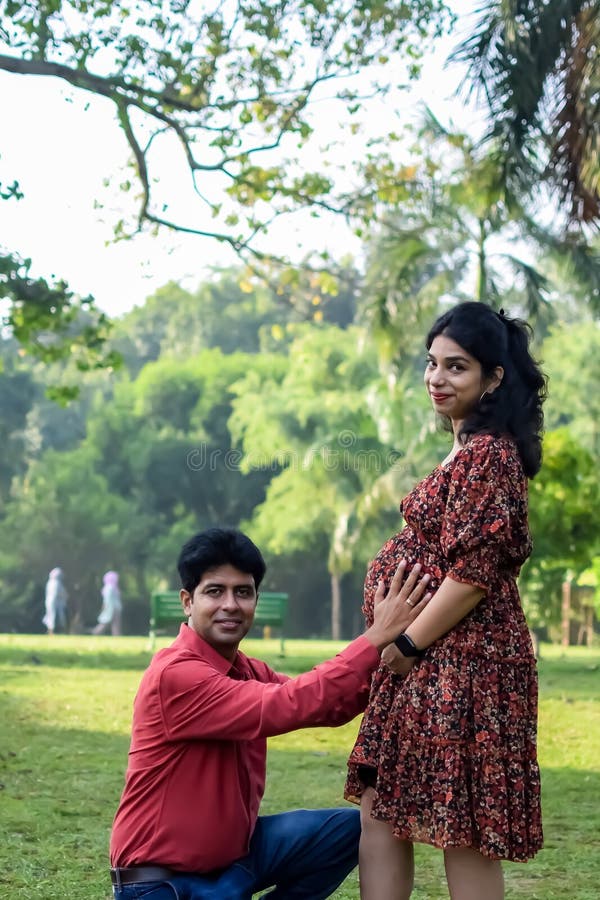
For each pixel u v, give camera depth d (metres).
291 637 39.09
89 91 11.55
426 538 3.46
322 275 14.60
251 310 50.25
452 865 3.33
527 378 3.55
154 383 40.53
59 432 47.31
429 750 3.29
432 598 3.34
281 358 39.97
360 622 39.09
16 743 8.23
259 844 3.66
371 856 3.50
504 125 11.88
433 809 3.26
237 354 41.47
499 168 12.76
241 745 3.56
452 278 17.48
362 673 3.39
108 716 9.76
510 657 3.32
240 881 3.44
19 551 38.59
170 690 3.42
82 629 39.38
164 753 3.44
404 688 3.36
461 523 3.31
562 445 16.16
